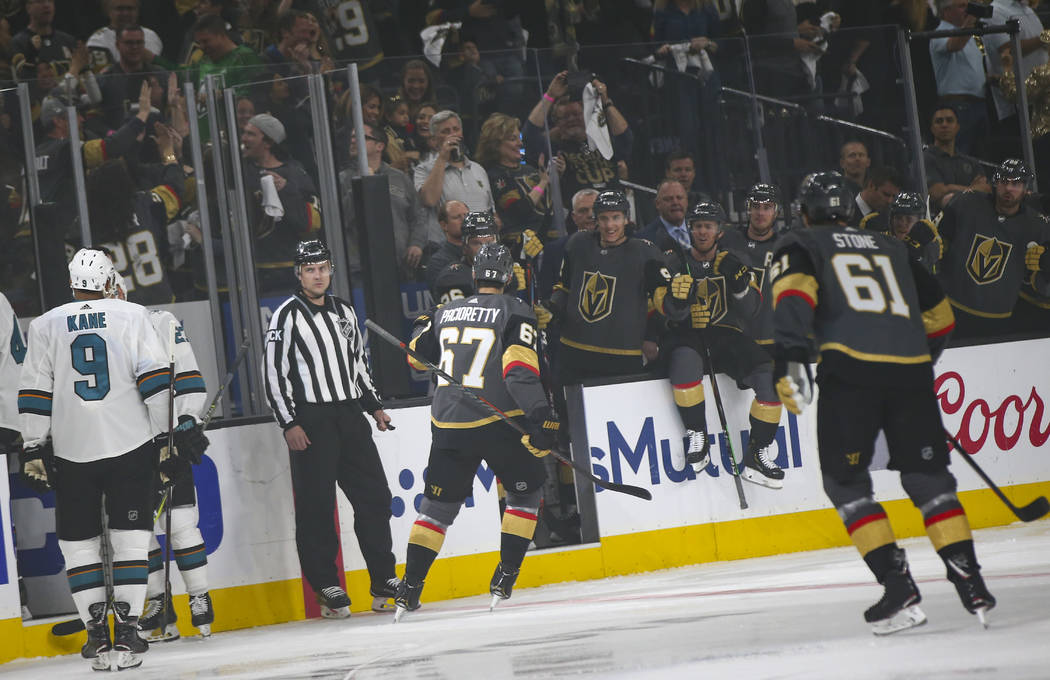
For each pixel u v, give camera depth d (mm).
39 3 34000
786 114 31797
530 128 30188
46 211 26688
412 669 14430
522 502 21766
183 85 28062
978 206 31047
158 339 19703
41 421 19344
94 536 19391
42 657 22297
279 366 23125
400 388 26875
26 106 26688
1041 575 17547
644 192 31094
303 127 27672
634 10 37188
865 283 14727
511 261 22281
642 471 26266
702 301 26516
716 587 21078
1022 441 27938
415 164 29031
